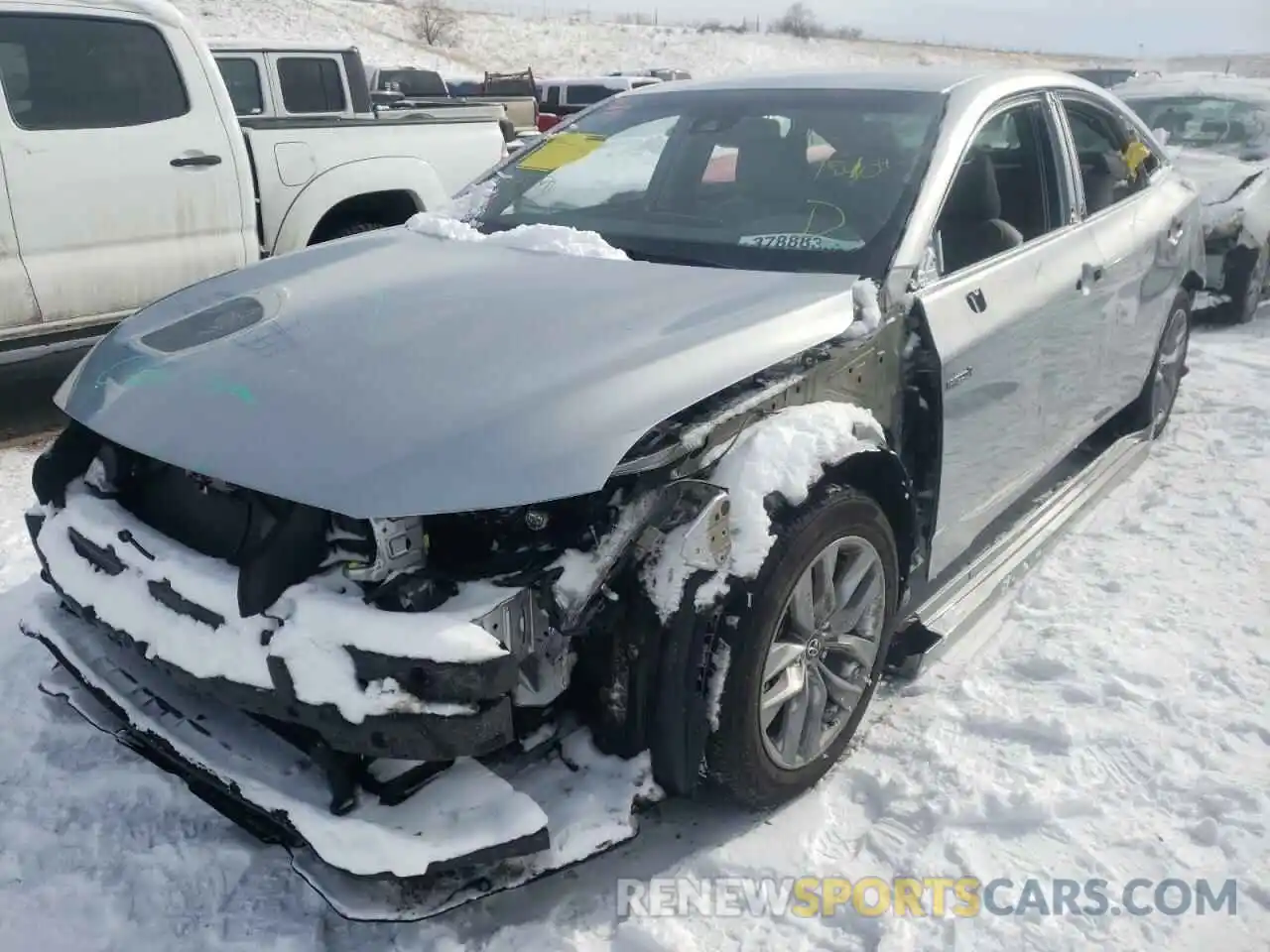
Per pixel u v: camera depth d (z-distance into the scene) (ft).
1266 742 9.45
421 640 6.48
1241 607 11.76
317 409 7.20
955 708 9.93
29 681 10.52
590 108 13.39
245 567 7.00
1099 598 11.98
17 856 8.32
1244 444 16.87
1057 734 9.43
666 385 7.32
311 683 6.64
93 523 8.22
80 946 7.50
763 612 7.70
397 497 6.56
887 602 9.25
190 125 19.10
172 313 9.34
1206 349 22.95
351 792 6.93
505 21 167.12
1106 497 14.93
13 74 16.97
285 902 7.84
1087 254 12.68
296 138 21.38
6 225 16.90
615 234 10.73
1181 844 8.30
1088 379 13.33
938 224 10.17
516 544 7.14
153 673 8.20
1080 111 13.93
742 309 8.36
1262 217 24.63
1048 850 8.25
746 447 7.90
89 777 9.18
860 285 8.96
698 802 8.76
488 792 7.02
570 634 6.95
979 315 10.29
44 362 21.85
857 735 9.57
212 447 7.19
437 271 9.48
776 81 12.27
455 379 7.32
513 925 7.54
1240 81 31.27
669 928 7.47
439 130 24.22
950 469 10.17
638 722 7.55
